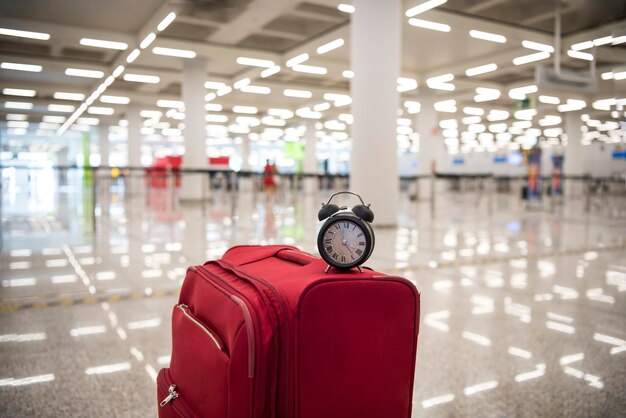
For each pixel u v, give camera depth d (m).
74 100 21.94
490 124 28.55
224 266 1.58
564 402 2.03
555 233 8.08
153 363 2.42
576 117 23.48
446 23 10.62
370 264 5.02
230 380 1.17
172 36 12.69
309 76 17.45
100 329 2.94
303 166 31.47
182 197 16.11
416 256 5.57
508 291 4.00
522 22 11.09
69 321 3.09
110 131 34.81
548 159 33.34
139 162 23.42
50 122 29.52
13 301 3.54
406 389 1.36
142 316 3.21
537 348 2.68
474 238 7.28
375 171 7.98
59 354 2.53
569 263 5.32
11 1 10.16
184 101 14.98
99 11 10.87
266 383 1.20
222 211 13.09
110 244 6.51
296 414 1.22
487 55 14.11
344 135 37.44
